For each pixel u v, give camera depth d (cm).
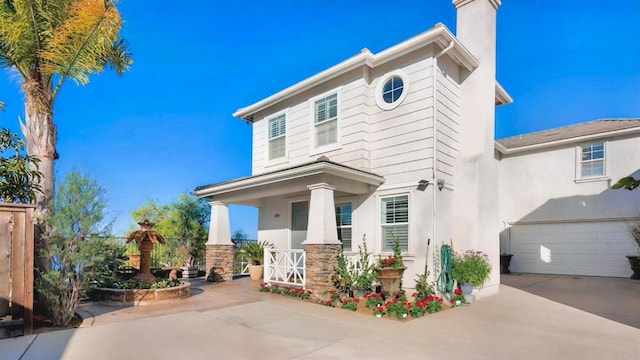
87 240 720
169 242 1734
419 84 1068
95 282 912
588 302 997
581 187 1689
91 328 666
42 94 817
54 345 565
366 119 1166
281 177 1064
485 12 1180
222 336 625
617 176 1602
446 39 1036
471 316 820
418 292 958
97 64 956
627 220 1567
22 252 628
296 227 1366
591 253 1652
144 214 1889
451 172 1112
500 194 1914
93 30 841
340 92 1230
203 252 1802
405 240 1049
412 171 1055
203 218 1914
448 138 1108
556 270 1731
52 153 828
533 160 1830
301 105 1371
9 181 774
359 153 1152
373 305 859
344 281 956
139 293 901
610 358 547
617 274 1579
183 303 916
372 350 568
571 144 1728
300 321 742
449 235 1077
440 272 997
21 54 816
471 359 535
